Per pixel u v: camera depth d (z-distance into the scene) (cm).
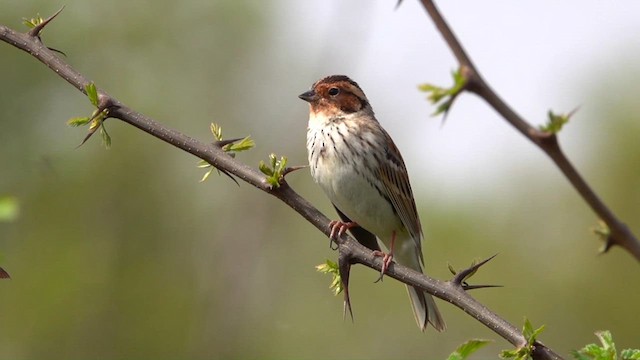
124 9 1611
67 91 1527
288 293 1555
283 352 1523
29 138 1512
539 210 1531
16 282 1534
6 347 1528
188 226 1593
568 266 1495
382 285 1559
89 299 1552
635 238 300
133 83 1611
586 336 1470
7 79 1497
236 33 1661
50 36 1559
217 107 1645
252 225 1591
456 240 1505
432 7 310
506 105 306
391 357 1516
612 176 1505
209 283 1568
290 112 1650
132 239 1576
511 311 1485
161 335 1548
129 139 1588
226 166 549
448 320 1519
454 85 308
